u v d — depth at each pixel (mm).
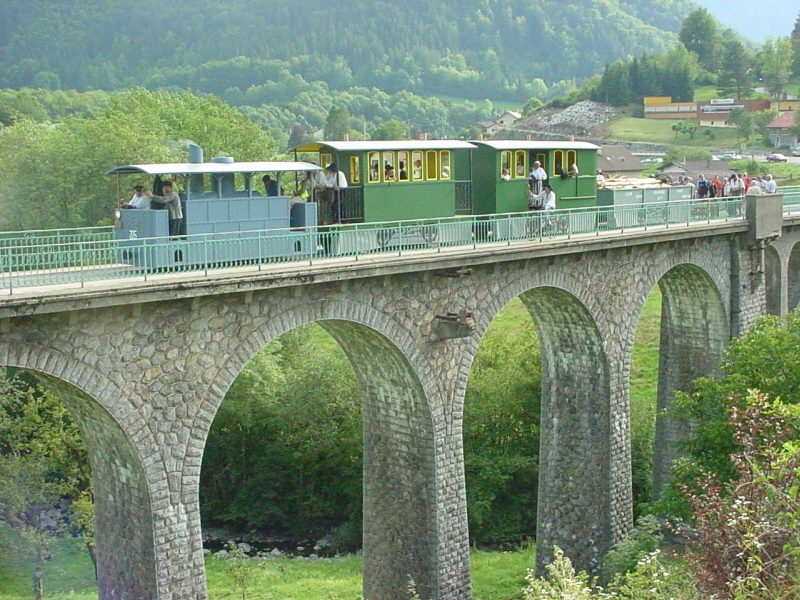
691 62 197000
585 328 37594
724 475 31875
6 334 21547
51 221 62406
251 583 41812
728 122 163875
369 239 29312
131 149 62000
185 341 24828
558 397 39656
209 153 73625
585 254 36188
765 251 49219
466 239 31891
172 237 24688
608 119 184750
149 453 24359
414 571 32719
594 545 38875
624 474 39125
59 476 46344
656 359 61625
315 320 27547
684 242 41406
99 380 23250
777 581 17000
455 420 32250
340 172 31969
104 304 22234
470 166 37094
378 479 33562
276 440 53312
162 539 24766
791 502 17734
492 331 58594
